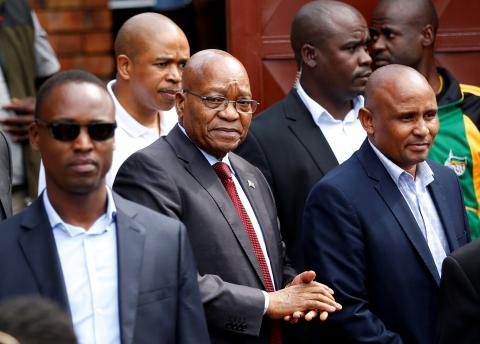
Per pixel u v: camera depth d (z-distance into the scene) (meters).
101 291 5.35
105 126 5.35
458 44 10.04
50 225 5.40
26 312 3.46
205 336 5.59
